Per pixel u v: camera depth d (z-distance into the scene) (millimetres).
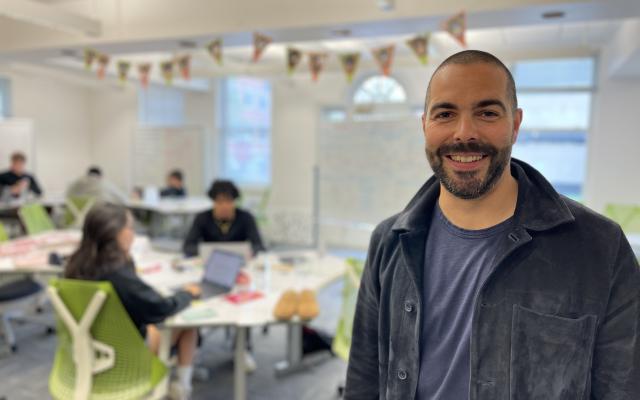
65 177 7957
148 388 1759
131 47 3988
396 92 6176
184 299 2045
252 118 7441
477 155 769
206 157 7508
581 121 5359
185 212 5488
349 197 4691
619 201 5090
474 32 4293
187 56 3887
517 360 749
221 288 2395
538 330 741
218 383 2637
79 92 8148
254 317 2021
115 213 1843
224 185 3055
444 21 3045
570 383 727
